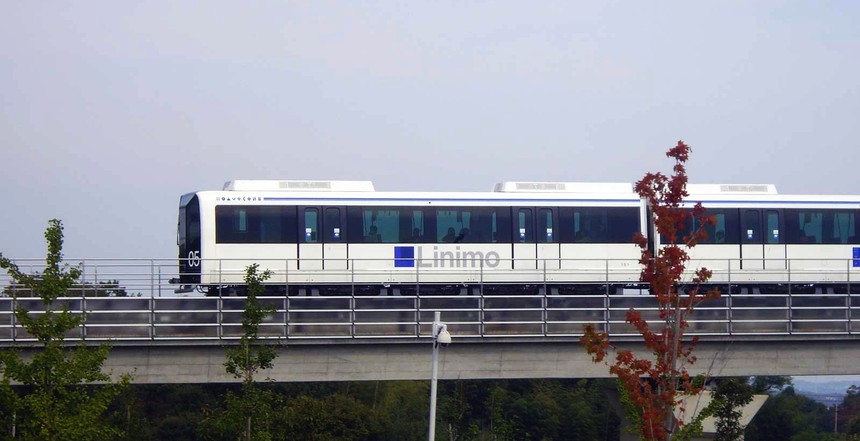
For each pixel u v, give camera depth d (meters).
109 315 34.25
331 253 40.69
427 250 41.25
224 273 38.22
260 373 35.19
